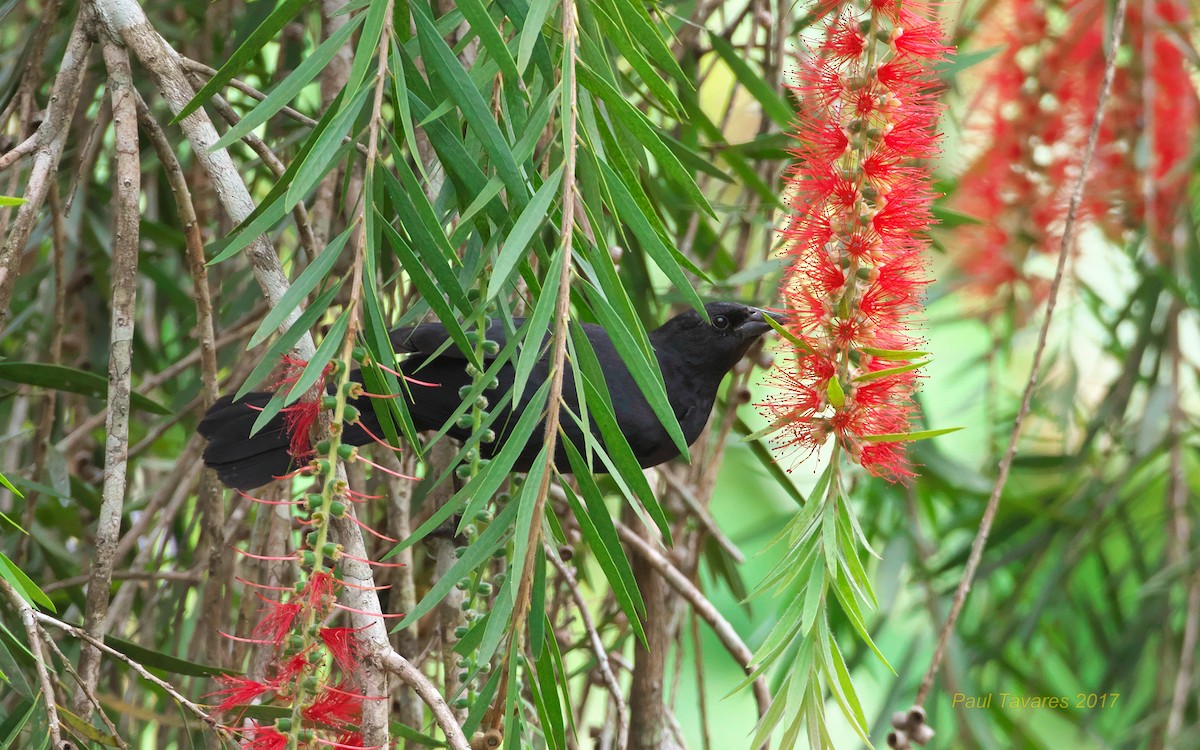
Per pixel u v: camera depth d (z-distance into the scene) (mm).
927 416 7273
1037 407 8000
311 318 3268
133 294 4047
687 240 6367
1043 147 7949
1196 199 8586
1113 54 4633
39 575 6395
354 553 3465
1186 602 7613
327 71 5516
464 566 3172
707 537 6723
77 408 7098
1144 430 7758
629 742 5562
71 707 4992
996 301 8266
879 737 7242
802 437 3836
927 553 7535
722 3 6637
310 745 3160
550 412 3029
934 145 3779
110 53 4004
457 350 5332
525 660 3250
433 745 4039
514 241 3078
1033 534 8359
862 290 3701
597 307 3314
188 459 6020
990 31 8016
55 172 4156
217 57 7121
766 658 3695
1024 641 7770
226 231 7039
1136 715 8141
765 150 6242
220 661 5180
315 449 3182
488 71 3639
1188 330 8438
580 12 3643
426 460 5652
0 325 3982
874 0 3713
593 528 3293
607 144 3559
